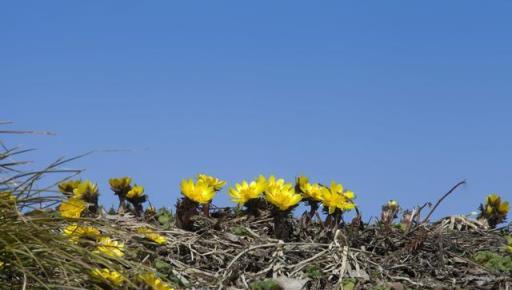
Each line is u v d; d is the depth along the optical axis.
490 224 5.72
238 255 4.41
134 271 3.76
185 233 4.83
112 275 3.75
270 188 4.92
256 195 5.05
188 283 4.15
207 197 4.95
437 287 4.33
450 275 4.57
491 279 4.48
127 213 5.40
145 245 4.50
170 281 4.08
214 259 4.55
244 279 4.22
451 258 4.83
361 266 4.50
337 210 5.00
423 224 5.21
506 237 5.43
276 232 4.80
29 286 3.55
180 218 4.96
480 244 5.28
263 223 5.10
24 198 3.85
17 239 3.59
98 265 3.89
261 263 4.45
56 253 3.58
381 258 4.70
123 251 3.96
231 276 4.25
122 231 4.39
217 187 5.37
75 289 3.50
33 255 3.48
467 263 4.77
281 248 4.53
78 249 3.66
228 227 5.09
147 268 3.77
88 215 4.96
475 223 5.67
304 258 4.55
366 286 4.24
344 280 4.23
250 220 5.13
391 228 5.22
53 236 3.71
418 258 4.78
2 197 3.78
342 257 4.46
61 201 3.96
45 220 3.82
